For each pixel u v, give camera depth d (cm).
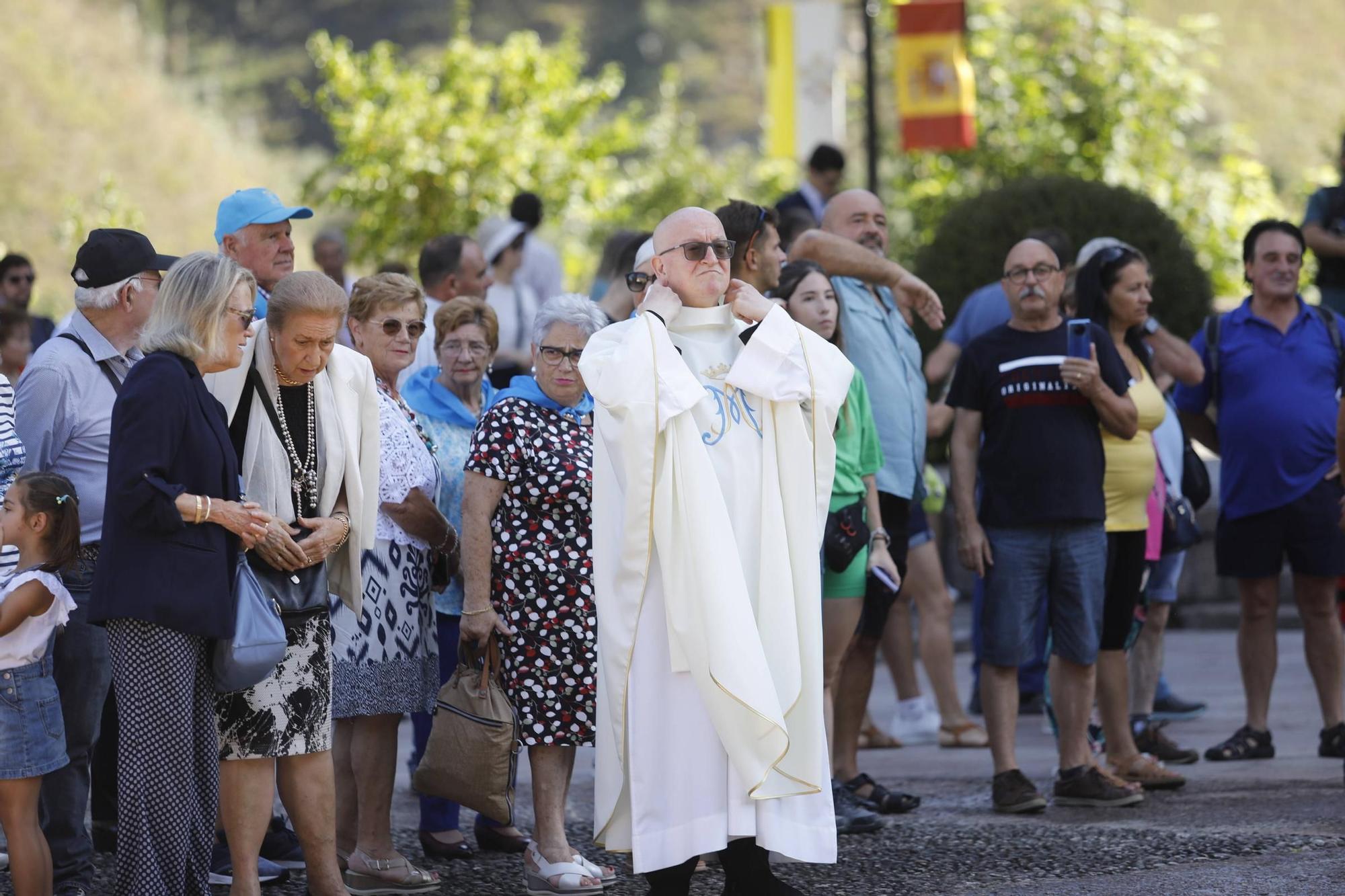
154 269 1516
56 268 8331
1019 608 1859
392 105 5312
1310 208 2666
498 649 1568
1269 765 2112
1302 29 11450
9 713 1361
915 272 3600
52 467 1488
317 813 1408
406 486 1573
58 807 1486
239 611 1312
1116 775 1973
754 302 1378
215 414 1328
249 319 1332
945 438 3575
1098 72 5712
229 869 1602
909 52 4397
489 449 1561
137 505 1262
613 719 1332
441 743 1549
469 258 2238
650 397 1309
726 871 1377
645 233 2091
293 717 1378
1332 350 2181
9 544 1387
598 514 1349
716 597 1299
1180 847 1638
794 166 7069
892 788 2044
